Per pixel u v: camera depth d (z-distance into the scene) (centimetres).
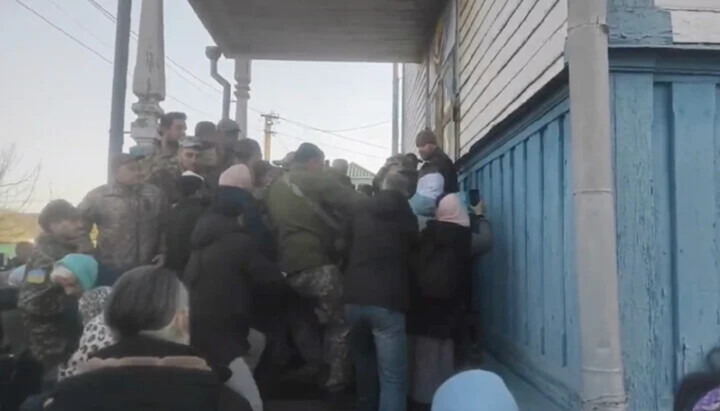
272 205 457
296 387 482
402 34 1038
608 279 289
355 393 467
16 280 554
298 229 448
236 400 205
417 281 432
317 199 452
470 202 548
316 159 460
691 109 346
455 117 768
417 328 439
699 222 342
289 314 476
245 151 513
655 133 345
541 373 418
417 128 1216
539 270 430
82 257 358
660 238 340
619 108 341
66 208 384
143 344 194
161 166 498
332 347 452
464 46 725
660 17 340
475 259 624
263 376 463
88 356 220
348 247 441
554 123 399
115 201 420
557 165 393
